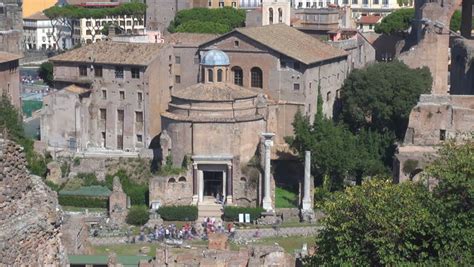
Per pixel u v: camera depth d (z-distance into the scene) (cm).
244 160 19562
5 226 5634
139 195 19488
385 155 19975
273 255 12712
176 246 16325
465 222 9238
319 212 18338
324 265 9712
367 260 9556
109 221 17875
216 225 17925
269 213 18338
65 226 12625
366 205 9600
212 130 19425
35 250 5834
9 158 5700
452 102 17975
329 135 19488
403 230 9338
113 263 12850
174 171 19262
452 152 10212
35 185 6053
